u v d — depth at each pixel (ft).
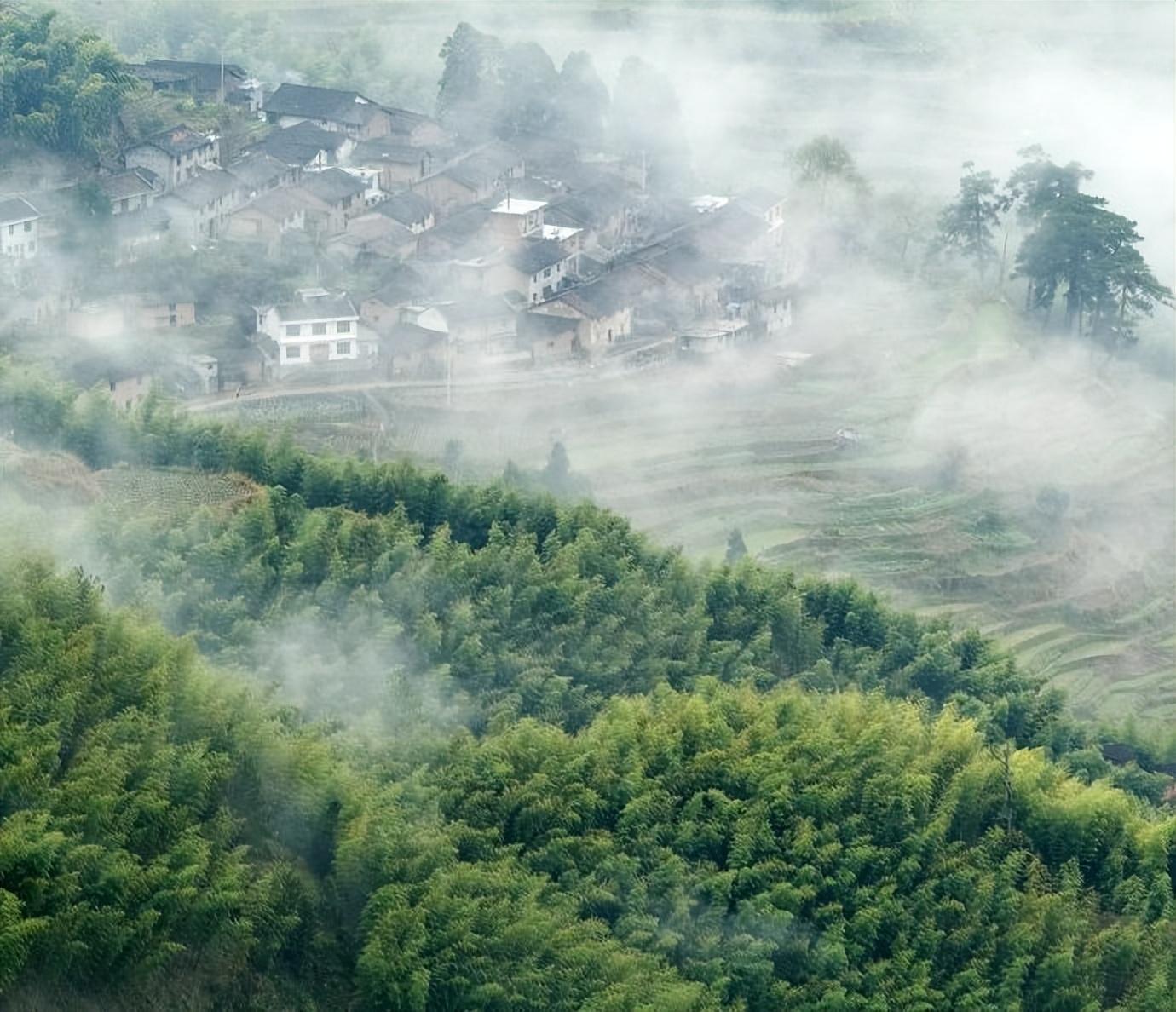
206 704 362.53
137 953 309.42
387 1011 339.16
